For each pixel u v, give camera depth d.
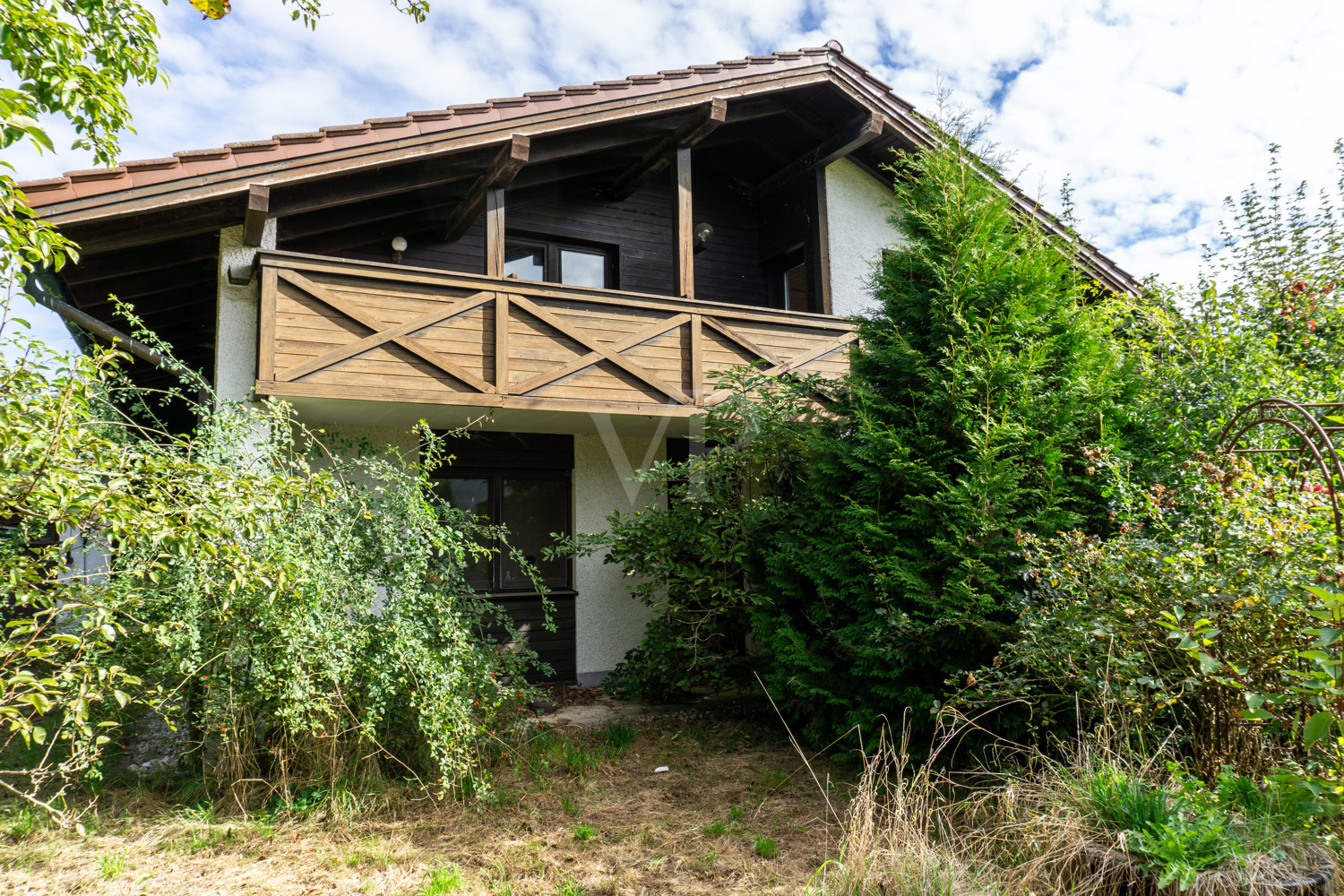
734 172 10.20
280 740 4.47
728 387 6.48
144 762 4.93
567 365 6.82
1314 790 2.83
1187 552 3.54
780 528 6.01
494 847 3.93
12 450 2.51
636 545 6.62
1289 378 5.26
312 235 7.18
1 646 2.84
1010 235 5.57
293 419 5.81
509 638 8.02
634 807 4.50
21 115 2.44
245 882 3.51
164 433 4.26
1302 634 3.17
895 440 4.98
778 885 3.46
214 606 4.18
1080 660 3.90
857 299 9.41
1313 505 3.69
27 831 3.92
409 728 4.79
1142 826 2.99
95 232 5.63
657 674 6.68
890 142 9.02
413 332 6.32
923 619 4.75
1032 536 4.32
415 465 5.16
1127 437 5.32
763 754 5.51
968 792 4.33
